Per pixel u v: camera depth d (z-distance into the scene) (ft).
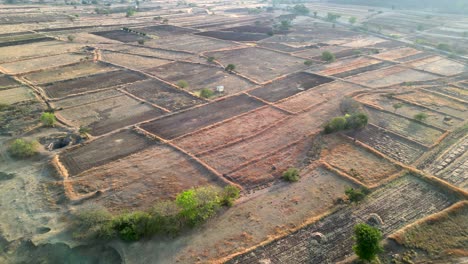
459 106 165.89
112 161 117.70
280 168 115.85
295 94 177.17
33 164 115.14
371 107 162.61
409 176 112.06
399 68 225.76
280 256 82.38
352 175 112.06
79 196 100.22
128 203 98.22
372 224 92.17
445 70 223.71
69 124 141.49
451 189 104.32
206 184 107.14
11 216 92.73
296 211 96.32
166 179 108.88
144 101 164.96
